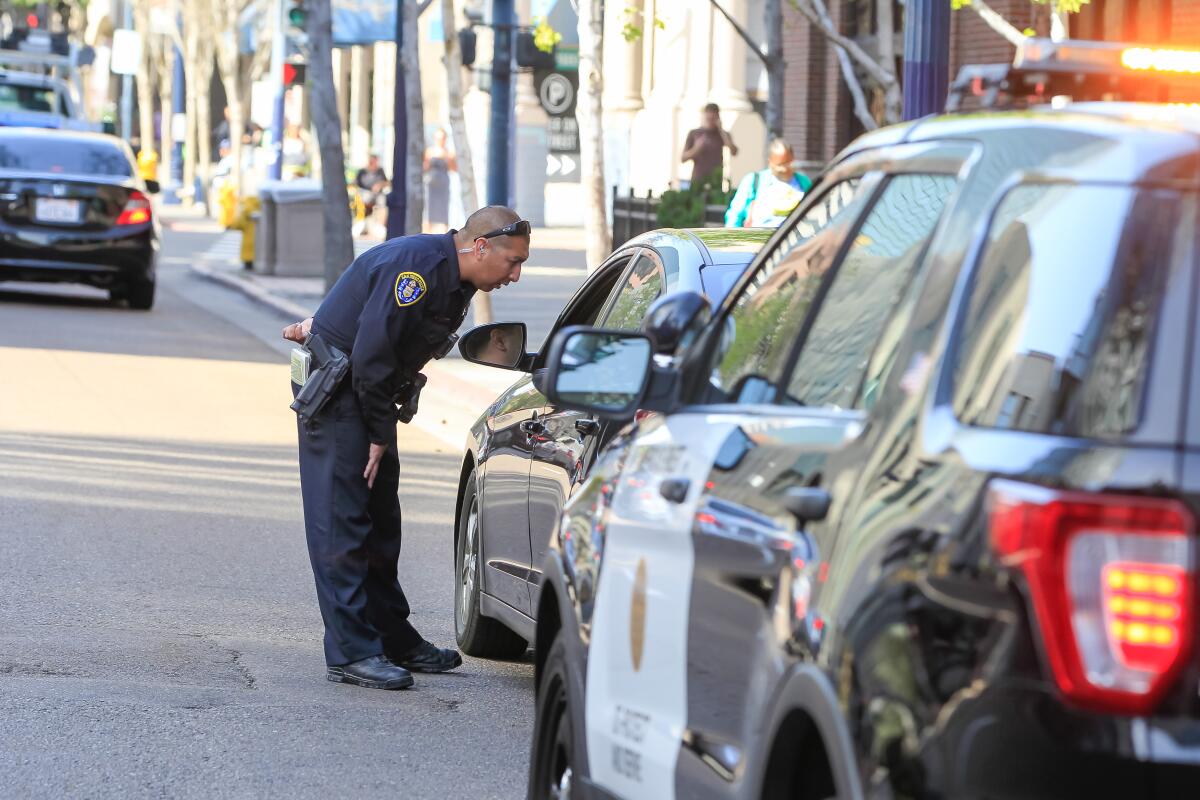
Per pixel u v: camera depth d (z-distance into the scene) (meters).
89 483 30.25
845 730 7.39
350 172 141.25
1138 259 7.16
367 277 19.03
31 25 110.50
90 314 61.81
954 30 60.19
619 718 10.59
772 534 8.55
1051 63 8.84
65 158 63.91
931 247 8.23
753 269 10.95
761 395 9.80
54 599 22.17
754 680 8.54
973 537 6.95
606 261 19.69
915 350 7.95
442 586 24.67
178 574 24.00
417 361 19.22
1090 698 6.61
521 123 123.81
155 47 188.75
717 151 67.25
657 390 10.84
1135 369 6.98
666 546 9.98
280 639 20.98
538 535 18.03
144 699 17.88
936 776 6.85
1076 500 6.72
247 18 153.25
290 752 16.36
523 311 61.00
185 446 35.00
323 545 19.19
